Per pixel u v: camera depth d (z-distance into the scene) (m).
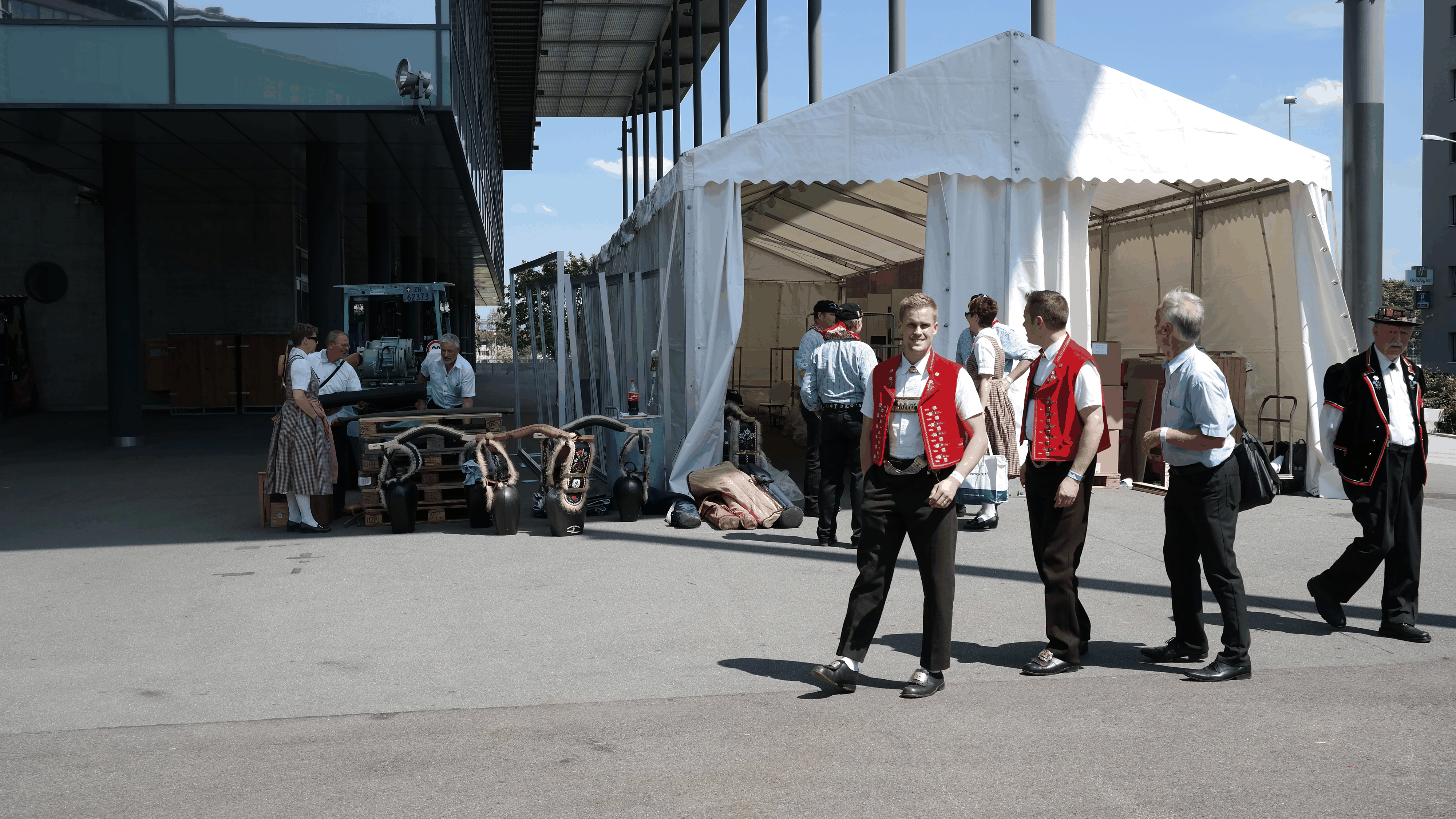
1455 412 23.91
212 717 4.50
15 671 5.21
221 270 26.59
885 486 4.66
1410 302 68.25
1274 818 3.38
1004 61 10.16
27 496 11.66
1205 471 4.86
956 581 6.37
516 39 31.84
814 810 3.47
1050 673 4.96
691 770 3.83
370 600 6.60
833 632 5.77
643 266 12.09
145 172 21.06
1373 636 5.63
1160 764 3.84
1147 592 6.66
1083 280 10.50
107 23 14.41
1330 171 10.73
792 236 17.31
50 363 26.28
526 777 3.78
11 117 15.07
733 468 9.41
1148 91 10.35
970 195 10.20
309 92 14.75
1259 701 4.56
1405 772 3.74
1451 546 8.01
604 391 13.26
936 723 4.30
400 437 9.04
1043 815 3.41
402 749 4.08
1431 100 49.12
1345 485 5.61
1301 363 10.91
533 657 5.34
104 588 7.03
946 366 4.62
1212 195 12.20
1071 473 4.86
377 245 25.61
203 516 10.18
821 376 8.01
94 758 4.03
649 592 6.72
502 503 8.74
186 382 25.81
